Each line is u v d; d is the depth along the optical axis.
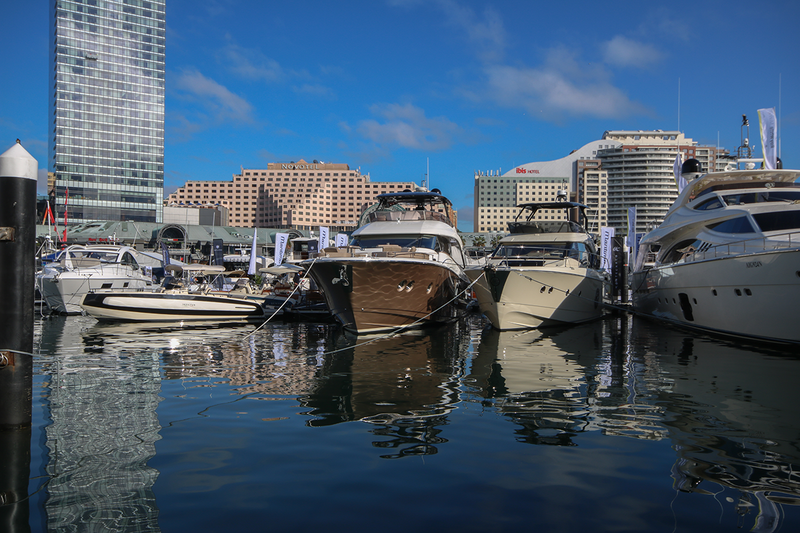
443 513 4.25
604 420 6.87
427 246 19.22
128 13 134.75
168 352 13.23
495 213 194.62
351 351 13.42
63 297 24.53
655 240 19.97
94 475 5.01
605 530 3.96
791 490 4.67
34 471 5.09
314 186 198.50
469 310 29.75
